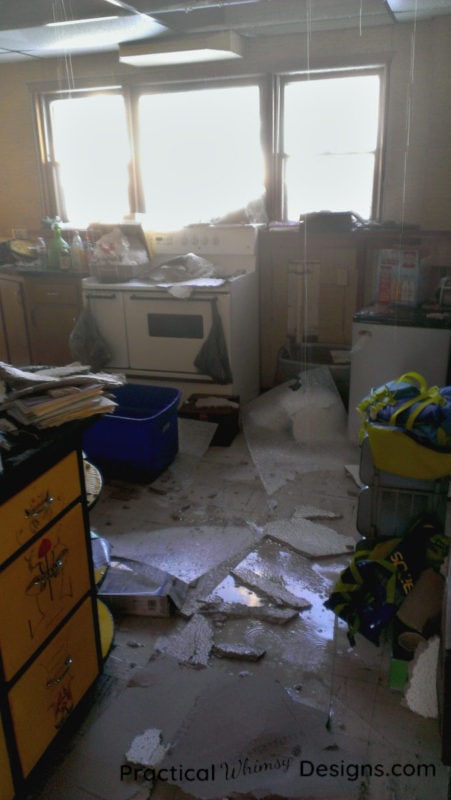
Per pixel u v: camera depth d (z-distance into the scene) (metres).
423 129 3.49
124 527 2.66
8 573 1.34
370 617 1.92
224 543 2.53
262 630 2.07
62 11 2.92
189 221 4.18
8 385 1.56
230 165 4.05
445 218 3.55
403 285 3.18
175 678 1.87
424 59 3.37
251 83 3.82
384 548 2.10
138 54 3.54
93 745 1.66
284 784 1.54
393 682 1.82
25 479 1.36
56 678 1.57
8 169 4.50
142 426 2.92
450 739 1.35
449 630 1.39
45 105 4.29
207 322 3.51
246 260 3.86
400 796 1.50
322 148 3.82
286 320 4.07
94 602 1.73
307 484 2.99
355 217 3.63
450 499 2.70
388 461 2.06
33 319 4.11
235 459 3.28
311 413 3.40
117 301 3.67
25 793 1.49
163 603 2.11
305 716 1.73
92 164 4.34
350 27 3.45
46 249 4.19
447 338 2.98
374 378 3.16
